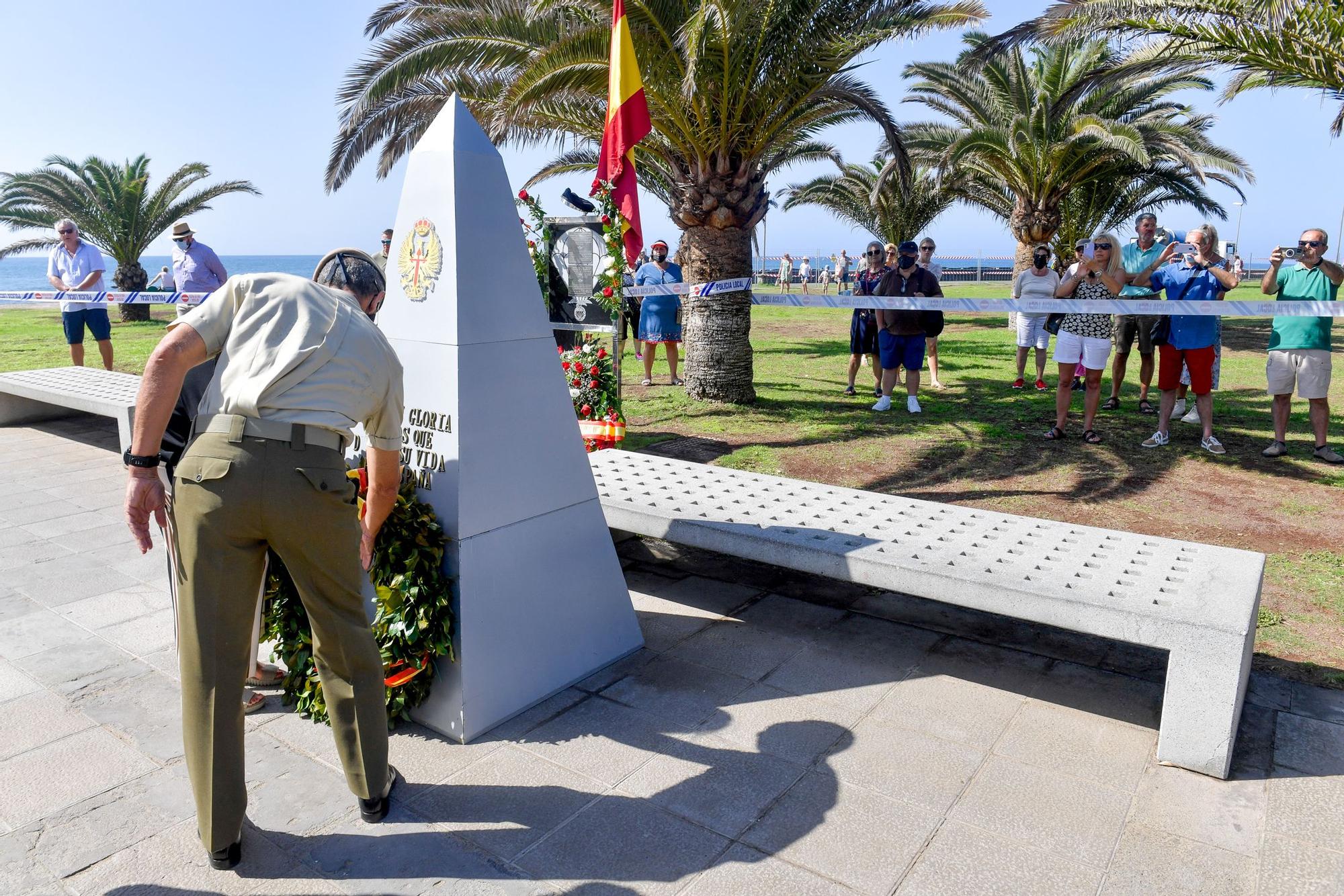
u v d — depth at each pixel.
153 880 2.27
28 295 9.38
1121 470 6.38
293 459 2.19
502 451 3.03
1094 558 3.29
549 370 3.22
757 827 2.49
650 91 8.11
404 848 2.39
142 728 3.02
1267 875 2.28
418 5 8.74
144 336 15.82
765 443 7.41
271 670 3.34
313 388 2.23
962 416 8.45
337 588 2.36
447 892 2.22
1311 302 5.53
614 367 6.08
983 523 3.76
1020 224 17.75
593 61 7.69
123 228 22.70
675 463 4.82
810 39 8.08
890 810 2.57
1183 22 7.33
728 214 8.84
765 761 2.82
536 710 3.14
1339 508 5.48
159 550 4.82
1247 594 2.92
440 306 2.93
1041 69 17.42
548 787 2.68
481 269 2.97
